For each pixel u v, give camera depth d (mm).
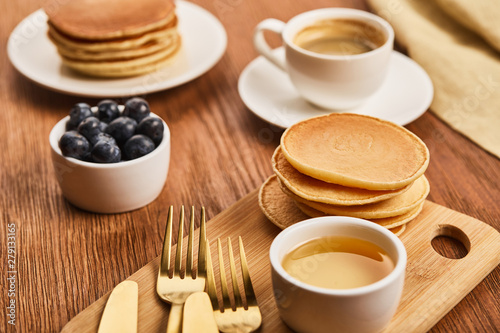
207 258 585
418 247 597
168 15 774
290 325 543
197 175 687
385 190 590
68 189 644
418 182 624
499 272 590
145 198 651
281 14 897
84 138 629
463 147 702
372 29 757
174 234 630
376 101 744
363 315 521
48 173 692
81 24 758
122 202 644
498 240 599
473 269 580
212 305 555
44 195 670
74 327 552
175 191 671
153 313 560
